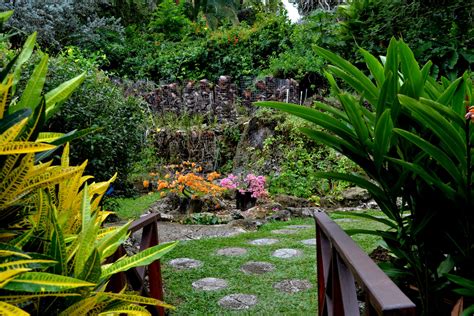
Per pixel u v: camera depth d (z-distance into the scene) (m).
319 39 7.21
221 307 2.48
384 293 0.73
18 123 0.60
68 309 0.66
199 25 13.09
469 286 1.18
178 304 2.54
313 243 3.85
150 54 11.20
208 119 8.59
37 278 0.60
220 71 10.57
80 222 0.89
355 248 1.07
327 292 1.50
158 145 7.96
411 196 1.43
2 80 0.72
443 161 1.22
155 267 2.12
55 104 0.83
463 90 1.27
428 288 1.35
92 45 10.70
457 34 6.24
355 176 1.45
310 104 7.85
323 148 6.57
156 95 8.81
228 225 4.79
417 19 5.91
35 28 8.55
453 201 1.27
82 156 3.59
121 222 4.61
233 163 7.74
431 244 1.40
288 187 6.20
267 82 8.49
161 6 13.34
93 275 0.70
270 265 3.24
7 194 0.66
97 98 3.88
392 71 1.37
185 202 5.44
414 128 1.38
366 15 6.57
